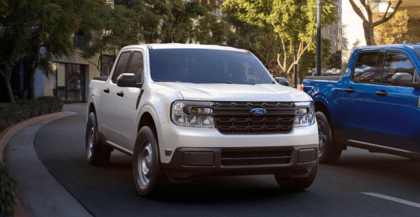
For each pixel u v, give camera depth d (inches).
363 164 373.1
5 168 237.1
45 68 955.3
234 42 1932.8
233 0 1528.1
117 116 292.8
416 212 227.0
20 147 449.4
